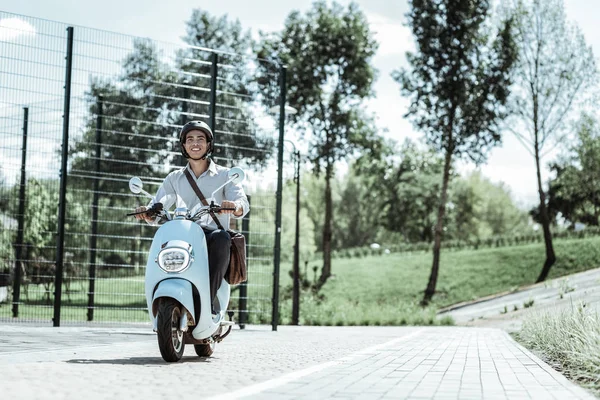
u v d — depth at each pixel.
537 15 42.31
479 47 43.03
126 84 13.87
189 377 4.97
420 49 42.59
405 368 6.30
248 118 15.02
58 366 5.39
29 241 15.17
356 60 47.78
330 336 13.63
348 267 52.38
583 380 5.50
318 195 100.81
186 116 15.26
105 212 17.67
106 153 17.33
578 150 46.53
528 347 10.42
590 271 39.12
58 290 12.26
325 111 48.06
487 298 39.72
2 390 3.95
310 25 48.12
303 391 4.39
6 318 12.89
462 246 55.09
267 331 14.80
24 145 12.49
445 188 43.41
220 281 6.42
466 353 8.67
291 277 46.12
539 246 48.31
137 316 14.82
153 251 6.21
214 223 6.75
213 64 14.24
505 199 103.69
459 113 43.31
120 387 4.30
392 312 29.22
